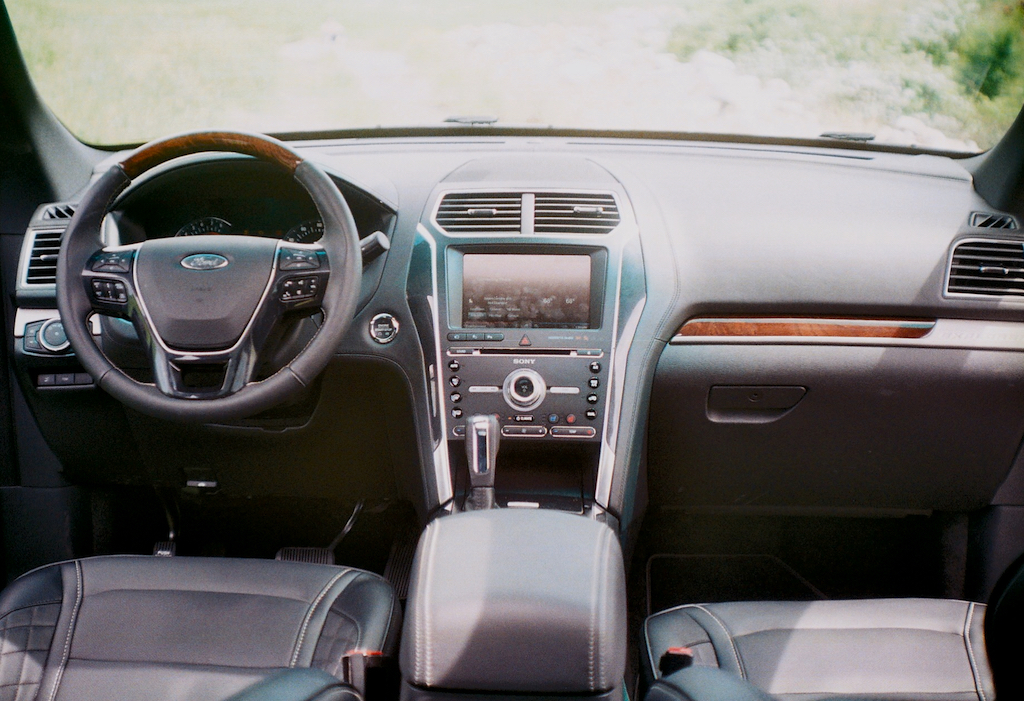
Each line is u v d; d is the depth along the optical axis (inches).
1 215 79.1
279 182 75.0
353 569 61.3
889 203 77.4
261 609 54.6
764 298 74.2
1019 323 74.9
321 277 60.9
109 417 80.7
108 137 90.9
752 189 78.2
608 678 41.9
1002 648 45.4
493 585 43.4
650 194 75.2
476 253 72.5
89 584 56.1
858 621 54.4
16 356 77.4
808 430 79.0
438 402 71.5
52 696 47.4
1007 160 77.0
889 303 74.5
